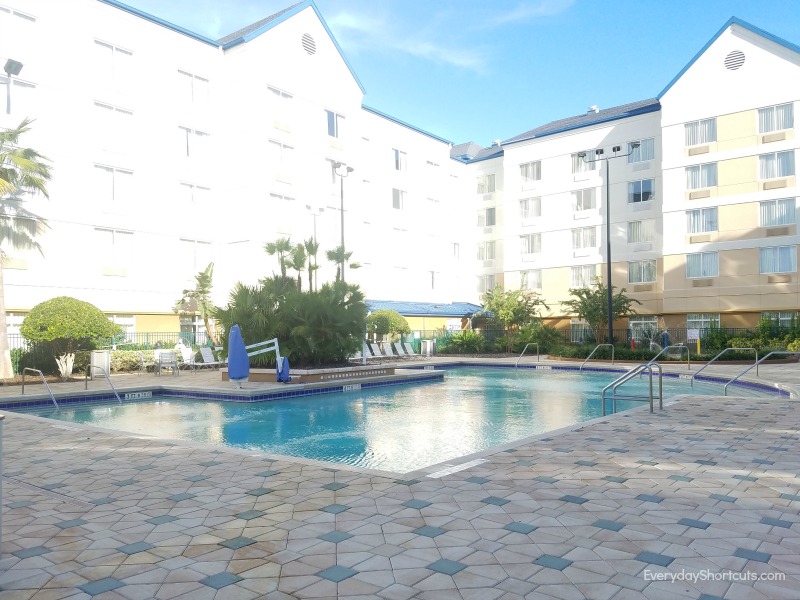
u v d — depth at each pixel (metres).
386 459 8.08
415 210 40.09
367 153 36.38
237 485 5.67
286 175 30.09
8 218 21.02
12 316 21.14
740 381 16.80
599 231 36.28
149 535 4.31
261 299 17.33
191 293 26.06
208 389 14.55
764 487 5.40
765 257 29.75
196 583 3.47
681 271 32.12
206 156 28.08
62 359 18.30
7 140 18.89
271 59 29.44
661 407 10.57
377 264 36.81
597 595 3.26
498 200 42.38
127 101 24.89
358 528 4.38
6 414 10.96
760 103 29.89
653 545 3.98
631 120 35.16
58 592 3.37
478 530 4.31
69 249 22.83
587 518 4.55
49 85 22.36
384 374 18.31
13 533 4.38
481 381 19.52
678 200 32.22
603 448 7.21
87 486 5.72
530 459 6.62
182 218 26.94
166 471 6.30
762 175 29.86
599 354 26.91
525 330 32.72
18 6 21.44
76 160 23.12
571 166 37.56
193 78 27.61
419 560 3.77
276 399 14.34
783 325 29.02
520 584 3.40
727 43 30.91
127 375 20.05
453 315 39.53
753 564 3.66
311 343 16.72
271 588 3.39
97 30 23.92
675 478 5.74
